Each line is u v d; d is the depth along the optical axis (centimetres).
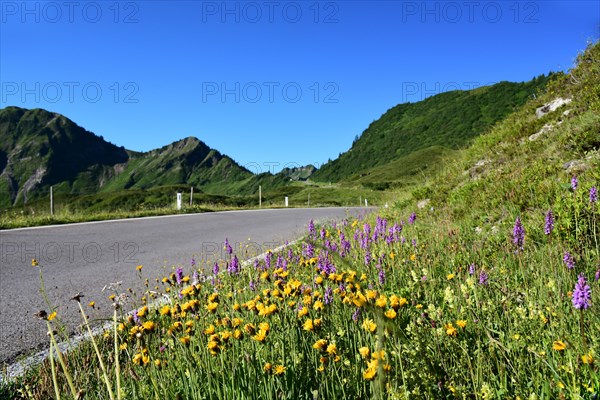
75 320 447
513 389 205
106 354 321
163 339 306
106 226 1338
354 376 219
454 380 210
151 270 696
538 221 503
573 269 351
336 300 306
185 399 224
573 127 732
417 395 194
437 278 403
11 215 1573
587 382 187
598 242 411
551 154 702
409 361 217
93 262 764
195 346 283
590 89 871
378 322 152
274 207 3064
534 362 222
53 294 552
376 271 446
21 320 449
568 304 271
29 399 269
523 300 314
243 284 462
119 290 569
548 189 567
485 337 250
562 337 220
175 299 408
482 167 912
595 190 429
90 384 274
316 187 10869
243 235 1166
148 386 248
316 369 226
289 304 284
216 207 2620
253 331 231
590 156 618
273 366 222
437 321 262
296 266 532
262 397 215
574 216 443
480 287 329
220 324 281
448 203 805
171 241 1037
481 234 563
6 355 360
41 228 1262
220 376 234
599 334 231
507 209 593
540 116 1023
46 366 318
